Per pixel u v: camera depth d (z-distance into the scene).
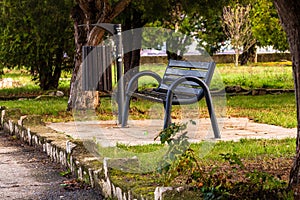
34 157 9.28
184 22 22.42
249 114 13.70
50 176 7.70
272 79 24.12
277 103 16.67
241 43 34.66
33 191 6.85
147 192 5.18
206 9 18.05
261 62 39.88
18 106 16.44
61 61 21.92
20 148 10.35
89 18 14.55
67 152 8.00
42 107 15.98
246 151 8.38
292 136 10.20
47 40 20.58
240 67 32.25
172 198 4.74
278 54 40.97
